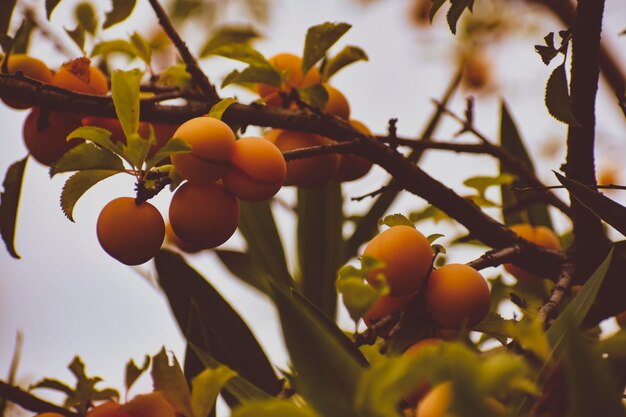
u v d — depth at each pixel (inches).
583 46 41.5
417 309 40.6
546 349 35.2
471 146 50.0
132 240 40.4
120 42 48.1
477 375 33.5
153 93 46.9
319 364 35.9
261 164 40.3
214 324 46.9
